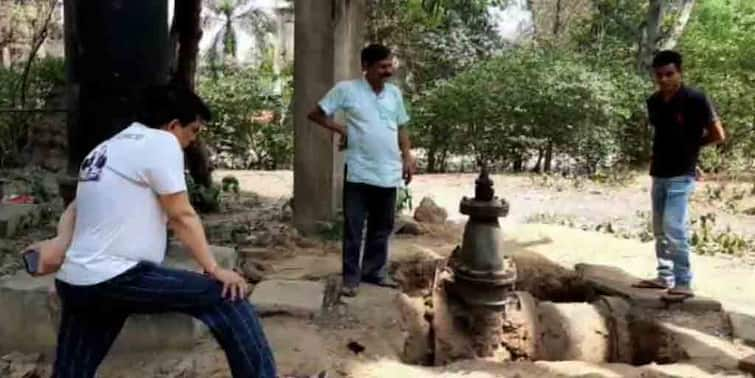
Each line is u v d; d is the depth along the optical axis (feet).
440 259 19.19
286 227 22.63
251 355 9.32
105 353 9.53
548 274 19.34
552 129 40.24
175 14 24.41
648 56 41.81
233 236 21.11
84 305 8.95
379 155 15.79
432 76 54.95
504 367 13.55
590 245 21.75
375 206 16.35
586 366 13.64
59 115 36.55
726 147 39.91
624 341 15.92
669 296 16.33
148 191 8.93
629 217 27.84
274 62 68.64
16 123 35.96
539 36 62.90
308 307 14.98
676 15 41.98
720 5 43.16
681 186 15.83
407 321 15.85
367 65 15.66
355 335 14.29
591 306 16.84
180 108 9.29
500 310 16.21
